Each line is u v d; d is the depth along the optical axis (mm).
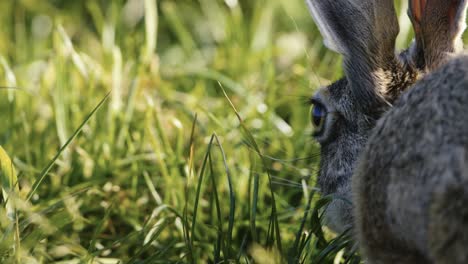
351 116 8914
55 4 15156
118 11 13312
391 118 6711
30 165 10422
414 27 8812
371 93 8641
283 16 14492
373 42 8648
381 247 6672
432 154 6152
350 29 8750
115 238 9773
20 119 11180
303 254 8859
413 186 6219
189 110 11742
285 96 11953
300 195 10461
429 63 8641
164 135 10594
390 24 8672
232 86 12312
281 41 13797
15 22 14680
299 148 11164
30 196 8758
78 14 14977
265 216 9867
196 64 13562
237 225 9758
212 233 9656
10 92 11250
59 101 11055
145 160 10859
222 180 10305
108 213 9312
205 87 12570
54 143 11148
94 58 13469
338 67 11781
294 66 12617
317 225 8852
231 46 13273
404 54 8914
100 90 12188
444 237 5926
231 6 13398
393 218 6453
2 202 8984
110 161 10680
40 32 14508
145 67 12094
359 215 6977
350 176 8930
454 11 8602
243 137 10742
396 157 6457
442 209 5938
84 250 9188
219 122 10688
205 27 14742
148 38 12203
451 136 6129
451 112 6254
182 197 10008
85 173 10609
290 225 9656
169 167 10562
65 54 11891
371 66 8625
